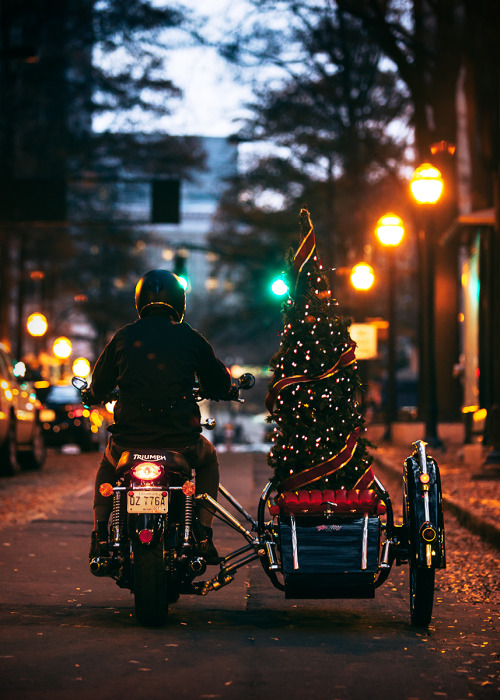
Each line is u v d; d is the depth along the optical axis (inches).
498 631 278.2
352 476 296.5
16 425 805.9
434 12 1024.9
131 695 207.5
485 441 898.7
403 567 392.8
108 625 273.6
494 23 859.4
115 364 287.0
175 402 277.9
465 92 1135.0
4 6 1478.8
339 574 272.4
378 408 2276.1
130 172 1878.7
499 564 392.2
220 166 1969.7
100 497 283.3
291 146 1647.4
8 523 502.3
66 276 2255.2
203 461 287.0
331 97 1502.2
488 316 932.6
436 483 279.4
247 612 300.0
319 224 1765.5
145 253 3253.0
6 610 293.3
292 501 278.2
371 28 1101.7
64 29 1561.3
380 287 2159.2
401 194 1497.3
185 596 323.9
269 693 211.2
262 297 2226.9
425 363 1199.6
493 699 209.8
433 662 240.1
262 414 4136.3
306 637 265.0
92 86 1727.4
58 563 383.6
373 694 211.9
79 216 2110.0
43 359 2180.1
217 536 464.8
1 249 1608.0
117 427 279.3
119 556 272.1
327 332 299.4
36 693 208.2
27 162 1756.9
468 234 1075.3
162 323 287.0
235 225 2114.9
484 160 1050.7
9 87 1581.0
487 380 987.9
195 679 220.5
